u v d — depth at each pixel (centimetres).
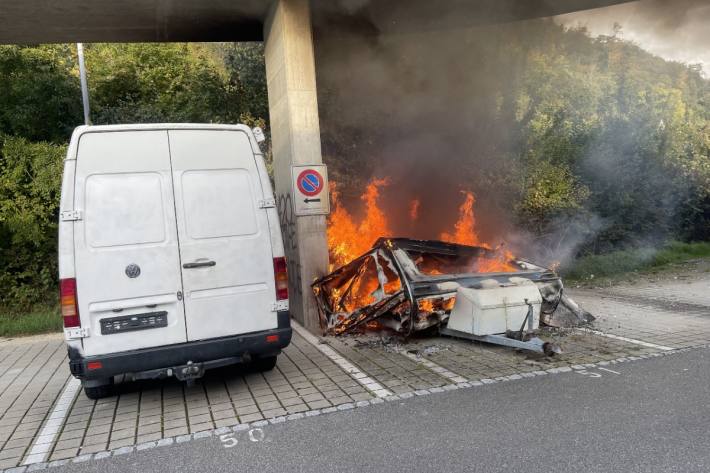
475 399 426
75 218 416
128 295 425
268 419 411
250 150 473
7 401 501
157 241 435
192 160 452
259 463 341
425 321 597
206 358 441
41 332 823
